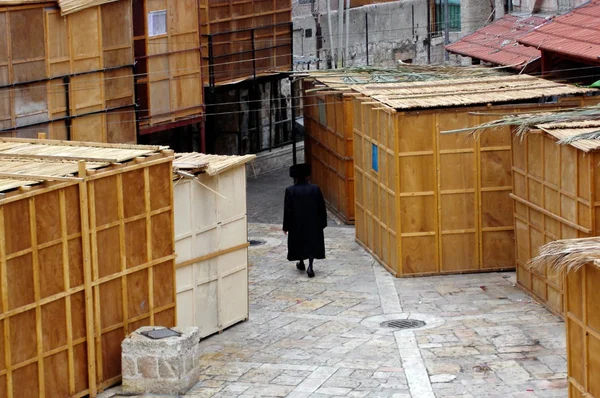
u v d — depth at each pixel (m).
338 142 25.59
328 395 14.27
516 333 16.45
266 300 19.11
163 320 15.78
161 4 24.89
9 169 14.39
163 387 14.51
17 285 13.38
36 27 20.20
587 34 23.45
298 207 20.53
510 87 20.80
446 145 19.81
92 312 14.52
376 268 21.09
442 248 20.12
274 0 30.94
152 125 25.03
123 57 21.97
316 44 38.31
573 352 12.98
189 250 16.47
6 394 13.31
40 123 20.44
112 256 14.84
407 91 21.23
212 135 30.56
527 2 29.81
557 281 17.22
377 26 37.84
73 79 20.97
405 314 17.84
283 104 33.22
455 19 35.97
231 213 17.33
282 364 15.61
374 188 21.56
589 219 16.20
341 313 18.14
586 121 17.39
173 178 15.99
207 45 28.56
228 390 14.61
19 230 13.38
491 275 20.05
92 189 14.43
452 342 16.19
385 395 14.18
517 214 18.81
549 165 17.39
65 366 14.22
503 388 14.20
